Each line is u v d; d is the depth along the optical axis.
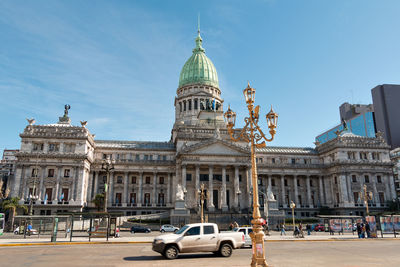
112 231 50.66
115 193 101.44
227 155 97.50
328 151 113.06
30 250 32.91
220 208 97.12
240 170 103.25
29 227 55.47
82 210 90.62
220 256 28.64
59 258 26.91
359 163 106.00
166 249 26.84
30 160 89.81
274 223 77.38
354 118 193.75
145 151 108.19
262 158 114.88
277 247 37.53
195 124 112.69
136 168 102.62
